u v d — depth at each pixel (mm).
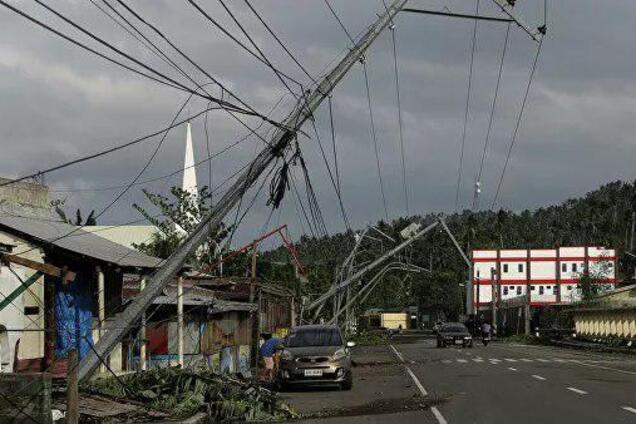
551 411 17172
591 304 63500
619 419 15750
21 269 16234
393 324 132125
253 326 33469
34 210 20797
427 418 16453
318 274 57562
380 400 20625
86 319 19219
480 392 21922
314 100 17812
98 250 18516
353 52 18375
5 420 12133
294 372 23953
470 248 131750
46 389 12188
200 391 17203
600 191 181125
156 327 24438
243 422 16469
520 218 186500
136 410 15023
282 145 17312
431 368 33250
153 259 20281
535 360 38406
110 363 20406
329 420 16469
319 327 26047
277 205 18000
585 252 111500
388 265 58969
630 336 51094
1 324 15188
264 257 51031
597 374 28219
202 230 16344
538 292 112188
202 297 26750
